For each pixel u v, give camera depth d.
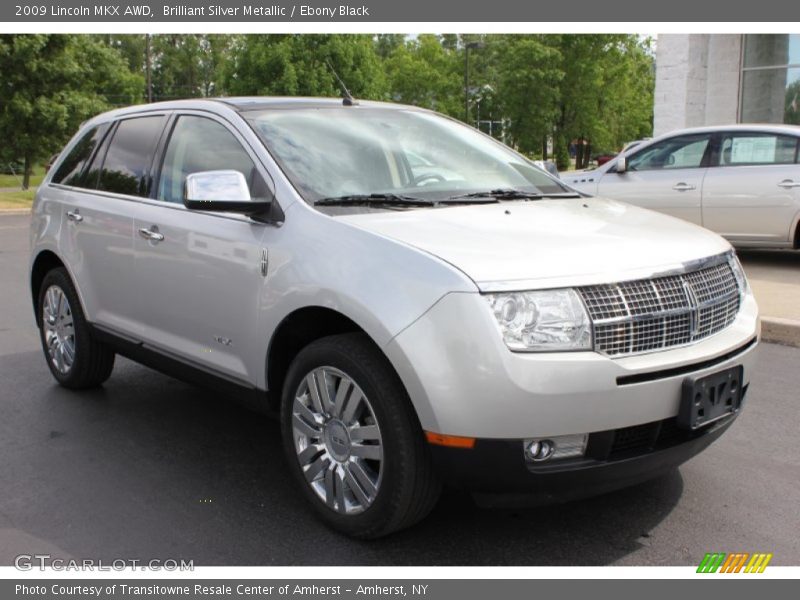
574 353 2.93
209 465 4.26
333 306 3.26
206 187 3.63
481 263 3.00
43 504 3.80
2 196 28.94
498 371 2.86
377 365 3.17
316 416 3.48
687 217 9.86
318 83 43.28
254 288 3.71
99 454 4.42
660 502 3.76
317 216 3.54
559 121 57.31
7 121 28.00
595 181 10.55
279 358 3.75
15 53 27.34
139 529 3.55
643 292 3.10
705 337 3.31
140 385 5.70
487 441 2.91
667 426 3.19
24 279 10.84
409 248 3.14
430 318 2.96
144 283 4.51
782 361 6.11
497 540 3.42
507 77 54.44
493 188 4.24
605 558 3.28
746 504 3.74
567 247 3.19
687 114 17.11
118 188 4.91
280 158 3.89
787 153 9.26
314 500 3.53
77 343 5.34
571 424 2.92
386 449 3.16
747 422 4.83
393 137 4.43
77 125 29.28
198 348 4.18
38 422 4.93
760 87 17.38
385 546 3.38
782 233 9.28
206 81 85.94
